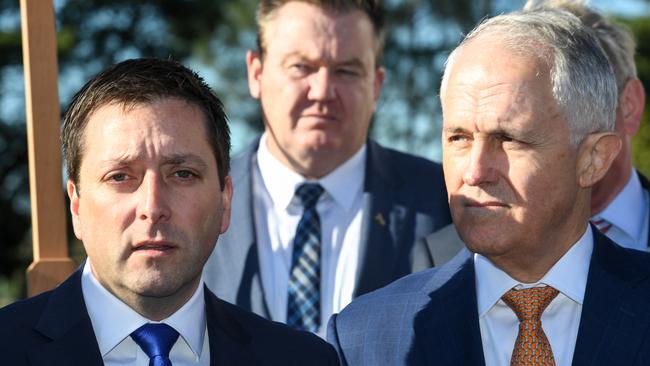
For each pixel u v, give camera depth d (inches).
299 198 194.4
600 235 129.0
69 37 740.0
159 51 767.7
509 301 125.4
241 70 813.9
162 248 111.7
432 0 725.3
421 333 127.0
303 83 191.9
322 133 191.3
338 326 134.9
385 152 203.2
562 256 125.0
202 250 114.7
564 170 119.3
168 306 116.8
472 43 122.6
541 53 118.9
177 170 113.6
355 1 196.1
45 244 164.9
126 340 116.1
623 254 128.0
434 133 734.5
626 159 167.9
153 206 110.3
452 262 135.3
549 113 117.4
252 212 194.4
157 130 112.4
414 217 190.5
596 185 168.7
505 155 118.2
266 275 189.5
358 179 197.3
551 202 119.0
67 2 750.5
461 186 120.8
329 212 194.4
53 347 112.0
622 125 165.6
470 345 123.3
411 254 185.3
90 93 115.5
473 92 118.6
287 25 194.5
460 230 122.0
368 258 185.9
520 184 117.5
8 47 751.7
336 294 187.6
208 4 778.2
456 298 128.0
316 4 193.6
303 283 187.6
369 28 199.0
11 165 755.4
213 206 116.3
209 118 118.0
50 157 165.6
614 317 120.8
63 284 119.3
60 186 166.1
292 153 193.9
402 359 126.3
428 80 730.8
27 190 751.7
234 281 184.9
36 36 165.6
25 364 110.3
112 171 111.5
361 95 195.5
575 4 167.6
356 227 193.2
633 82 165.9
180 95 115.5
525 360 120.6
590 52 122.3
